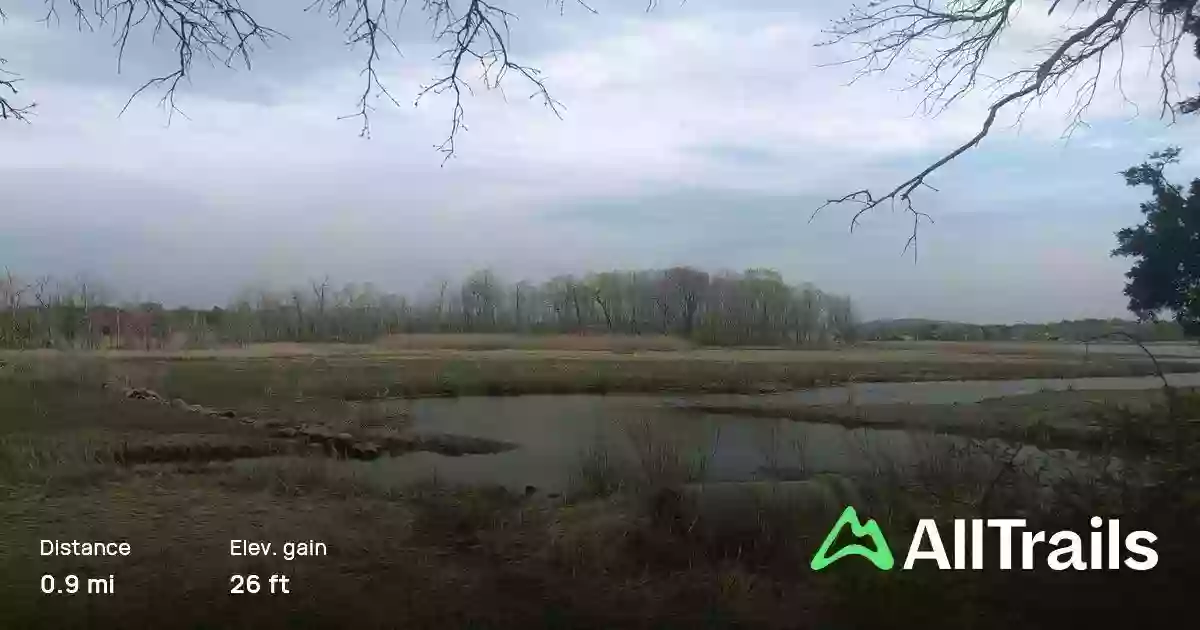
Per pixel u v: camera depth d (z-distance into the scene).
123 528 7.37
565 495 9.16
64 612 5.11
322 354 49.31
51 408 17.73
